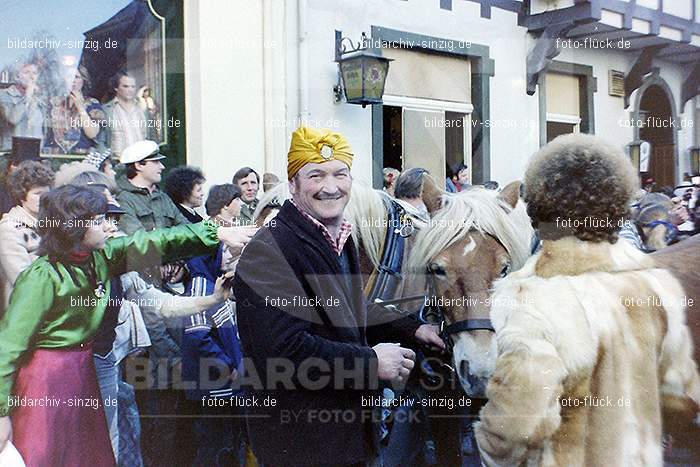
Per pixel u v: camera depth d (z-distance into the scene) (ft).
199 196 9.75
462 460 8.64
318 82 11.43
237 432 9.23
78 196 8.55
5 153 10.67
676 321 6.12
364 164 11.36
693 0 14.73
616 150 6.25
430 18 12.15
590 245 6.18
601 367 5.80
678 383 6.17
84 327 8.58
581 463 5.78
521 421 5.76
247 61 11.20
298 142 7.27
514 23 12.87
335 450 7.07
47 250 8.51
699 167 13.88
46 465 8.38
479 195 8.80
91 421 8.64
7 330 8.25
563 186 6.08
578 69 13.64
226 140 11.09
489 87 12.48
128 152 9.41
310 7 11.35
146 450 9.17
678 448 6.44
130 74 11.09
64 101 10.92
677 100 14.62
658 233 9.97
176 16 11.12
